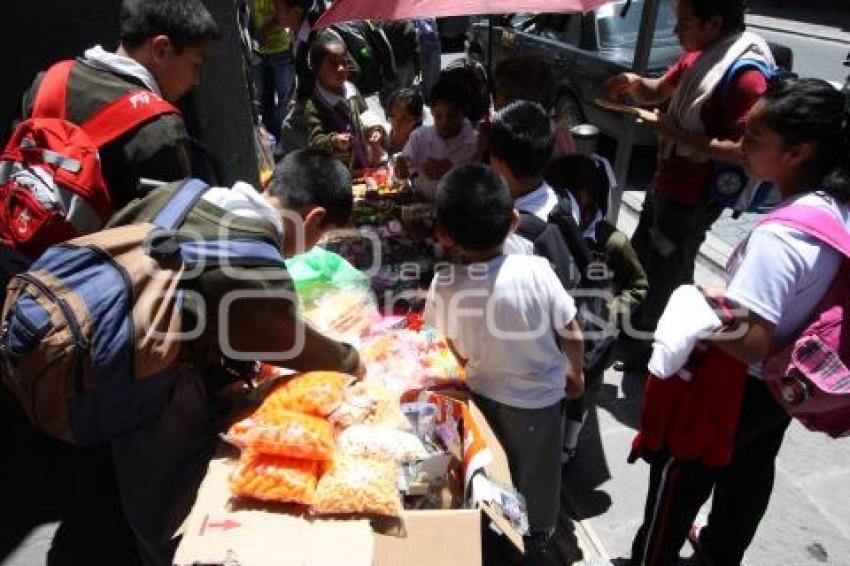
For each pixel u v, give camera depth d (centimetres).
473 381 223
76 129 205
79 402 157
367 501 157
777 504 292
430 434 190
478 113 372
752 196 305
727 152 289
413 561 156
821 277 175
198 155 268
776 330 184
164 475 189
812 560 266
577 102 710
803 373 179
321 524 154
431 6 307
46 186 198
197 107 334
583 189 255
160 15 216
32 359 151
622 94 363
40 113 216
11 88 282
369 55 603
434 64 753
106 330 151
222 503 159
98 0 284
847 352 178
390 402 187
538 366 213
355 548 147
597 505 293
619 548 273
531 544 248
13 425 320
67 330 150
